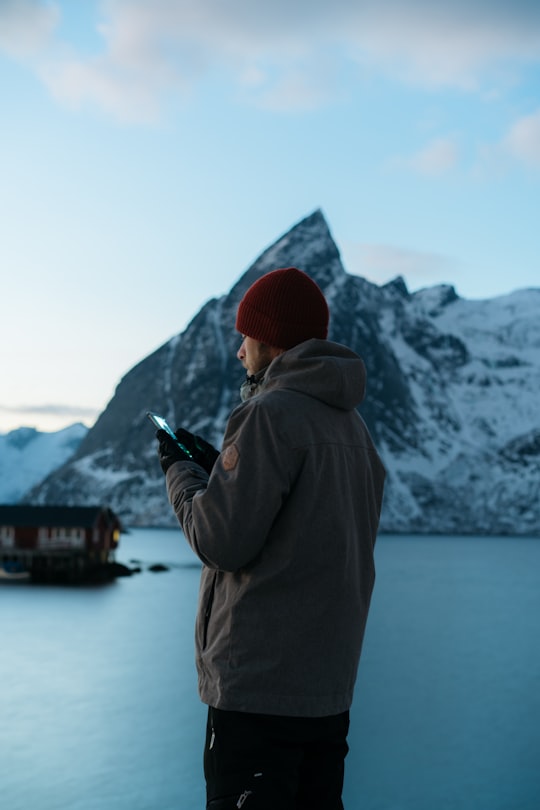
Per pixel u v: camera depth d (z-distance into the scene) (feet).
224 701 8.36
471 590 266.16
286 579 8.50
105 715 79.66
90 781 57.72
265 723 8.32
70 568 279.49
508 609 206.59
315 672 8.46
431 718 79.66
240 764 8.30
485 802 53.31
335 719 8.73
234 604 8.55
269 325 9.56
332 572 8.65
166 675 105.09
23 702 86.07
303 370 9.12
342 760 8.93
